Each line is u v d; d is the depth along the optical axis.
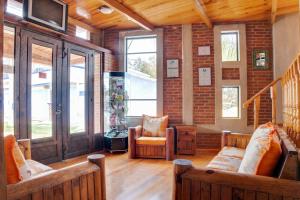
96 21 5.42
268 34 5.37
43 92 4.23
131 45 6.05
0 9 0.88
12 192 1.27
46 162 4.28
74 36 5.16
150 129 5.23
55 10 4.21
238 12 4.95
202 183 1.61
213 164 2.61
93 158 1.83
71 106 4.85
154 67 5.92
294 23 5.10
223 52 5.59
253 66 5.40
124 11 4.59
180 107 5.68
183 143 5.18
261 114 5.32
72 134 4.84
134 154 4.87
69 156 4.77
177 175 1.69
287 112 2.73
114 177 3.64
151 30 5.79
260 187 1.45
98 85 5.65
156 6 4.66
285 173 1.49
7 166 1.47
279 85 5.16
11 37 3.75
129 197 2.89
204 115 5.56
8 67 3.71
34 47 4.07
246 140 3.56
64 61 4.65
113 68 6.02
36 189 1.37
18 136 3.79
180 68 5.70
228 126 5.43
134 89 6.01
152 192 3.04
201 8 4.49
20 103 3.83
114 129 5.62
